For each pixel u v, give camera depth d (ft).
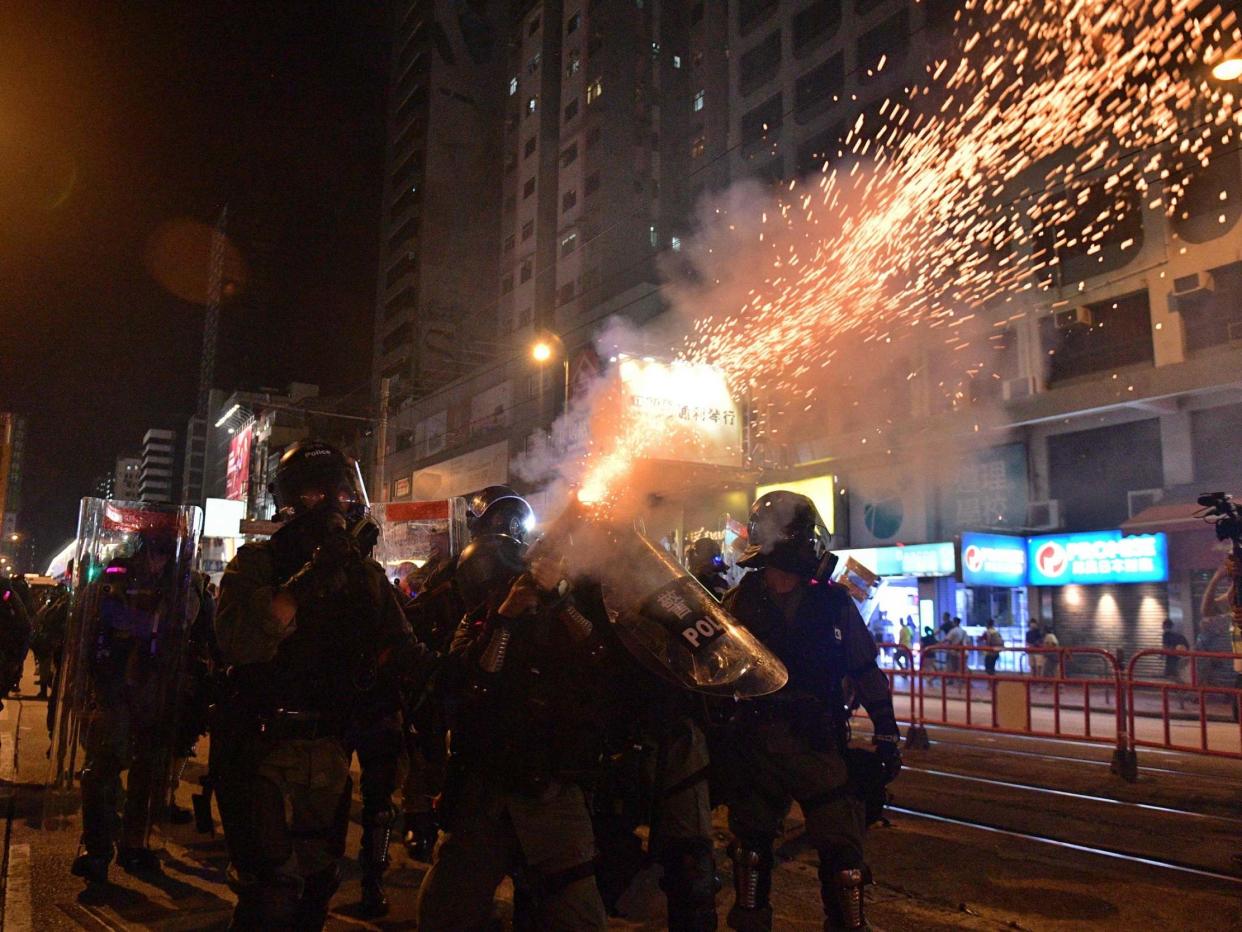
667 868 10.55
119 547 17.26
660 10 174.19
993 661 49.70
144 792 16.88
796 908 14.69
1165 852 18.16
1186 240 65.46
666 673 9.04
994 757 31.07
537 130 192.03
